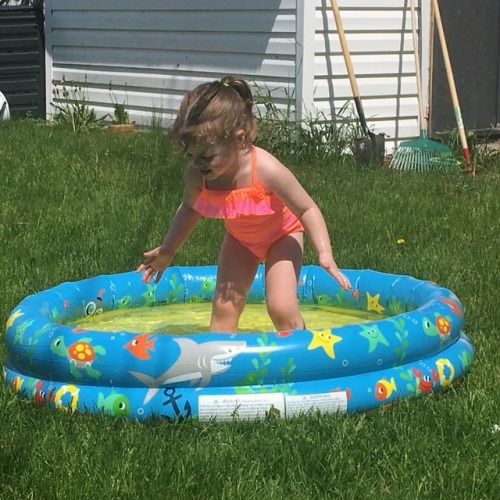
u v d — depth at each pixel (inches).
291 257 144.1
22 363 129.0
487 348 149.3
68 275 194.5
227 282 147.7
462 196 268.7
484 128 386.0
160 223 241.0
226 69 368.5
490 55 383.2
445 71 368.5
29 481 103.3
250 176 137.9
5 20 456.8
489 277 188.2
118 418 119.5
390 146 358.0
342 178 293.6
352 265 203.5
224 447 111.1
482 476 104.6
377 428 116.7
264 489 102.1
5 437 114.3
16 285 185.3
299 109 333.4
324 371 120.3
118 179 295.6
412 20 333.7
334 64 337.4
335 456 108.5
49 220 243.6
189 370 118.2
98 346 121.6
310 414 118.5
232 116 132.0
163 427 116.3
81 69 449.4
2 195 272.4
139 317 172.1
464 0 370.3
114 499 99.3
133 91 422.9
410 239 224.5
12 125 419.8
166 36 398.0
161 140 350.9
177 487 101.4
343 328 123.9
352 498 100.3
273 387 119.0
